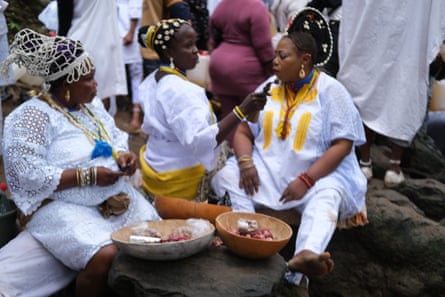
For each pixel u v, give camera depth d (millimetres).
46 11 5555
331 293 3600
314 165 2906
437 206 3748
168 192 3012
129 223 2672
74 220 2428
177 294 2152
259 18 3887
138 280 2215
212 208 2881
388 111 3627
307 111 2984
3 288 2367
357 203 3027
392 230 3412
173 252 2252
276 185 2998
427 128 4746
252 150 3184
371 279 3504
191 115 2730
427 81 3518
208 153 2744
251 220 2594
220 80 4113
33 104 2459
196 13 5316
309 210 2787
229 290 2180
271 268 2369
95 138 2594
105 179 2461
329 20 4176
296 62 2951
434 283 3355
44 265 2486
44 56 2373
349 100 2992
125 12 5242
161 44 2904
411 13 3451
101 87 4762
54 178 2371
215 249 2531
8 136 2400
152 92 3000
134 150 4793
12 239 2717
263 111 3113
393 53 3539
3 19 3430
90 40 4609
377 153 4398
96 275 2395
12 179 2393
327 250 3551
